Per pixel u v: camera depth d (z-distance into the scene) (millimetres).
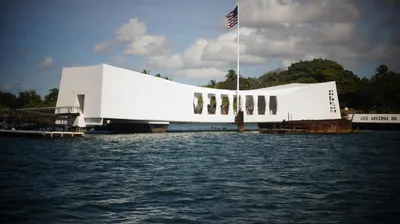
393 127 83125
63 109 57312
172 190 19234
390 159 32562
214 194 18484
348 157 33812
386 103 99312
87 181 21469
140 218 14688
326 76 125438
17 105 92188
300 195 18547
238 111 72375
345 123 69062
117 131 68062
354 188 20297
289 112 76375
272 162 29859
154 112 60844
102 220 14406
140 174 23875
